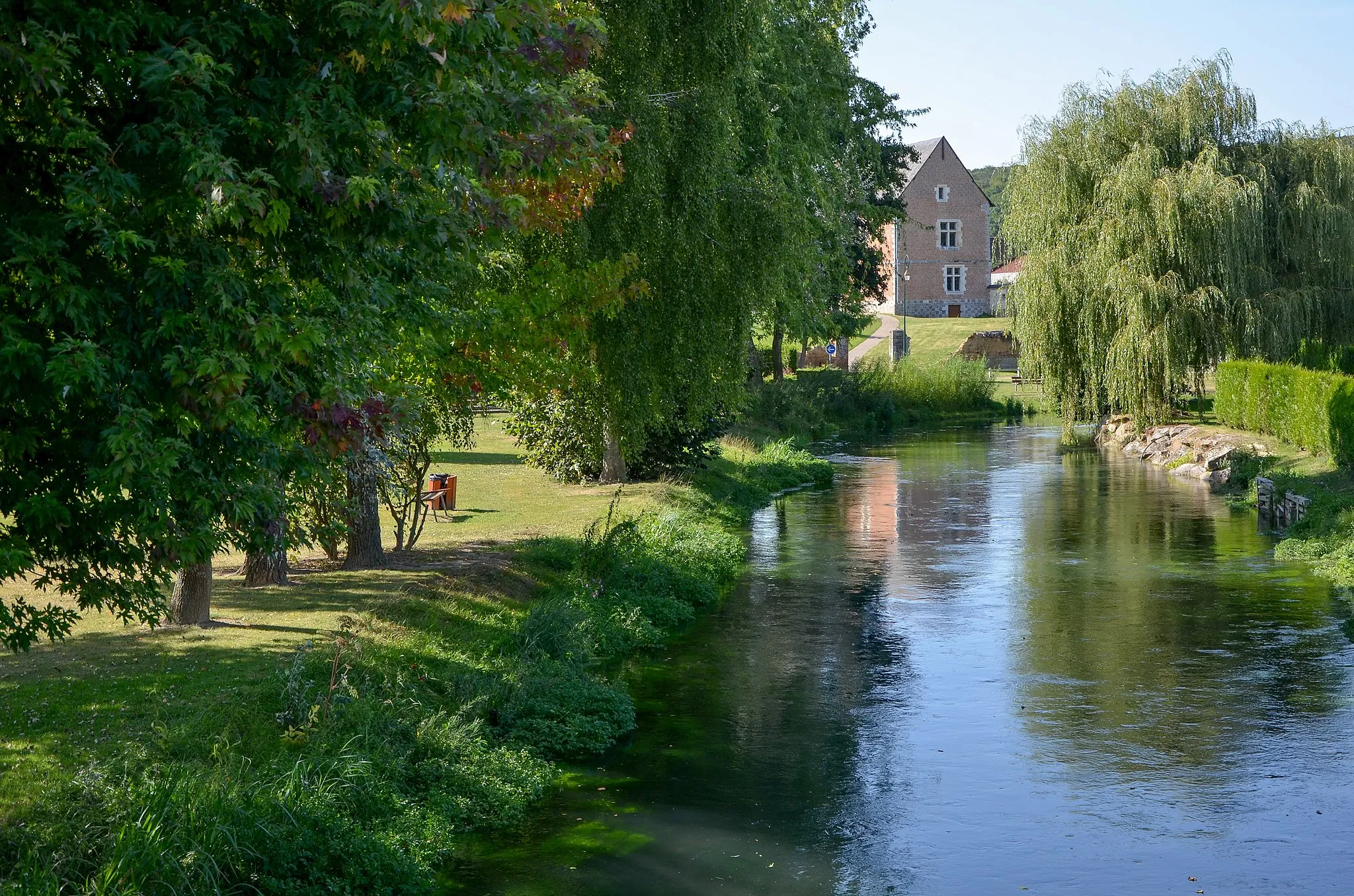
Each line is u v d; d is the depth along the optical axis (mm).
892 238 92188
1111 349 36594
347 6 6969
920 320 88500
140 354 6809
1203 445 37031
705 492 28828
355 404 7922
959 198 93000
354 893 8203
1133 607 18531
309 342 6938
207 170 6570
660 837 9648
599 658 15016
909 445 49188
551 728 11906
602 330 17906
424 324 11117
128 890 7184
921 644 16172
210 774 8664
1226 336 35562
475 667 12711
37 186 7414
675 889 8625
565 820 10031
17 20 6566
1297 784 10828
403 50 7402
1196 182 35062
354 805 9117
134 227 6871
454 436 17719
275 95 7363
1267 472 31469
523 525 21312
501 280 15789
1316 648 15820
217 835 7844
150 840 7512
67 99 6676
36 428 6926
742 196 19625
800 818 10062
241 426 7375
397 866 8523
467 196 9242
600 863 9109
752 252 19422
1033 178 40062
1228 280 35188
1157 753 11703
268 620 13234
